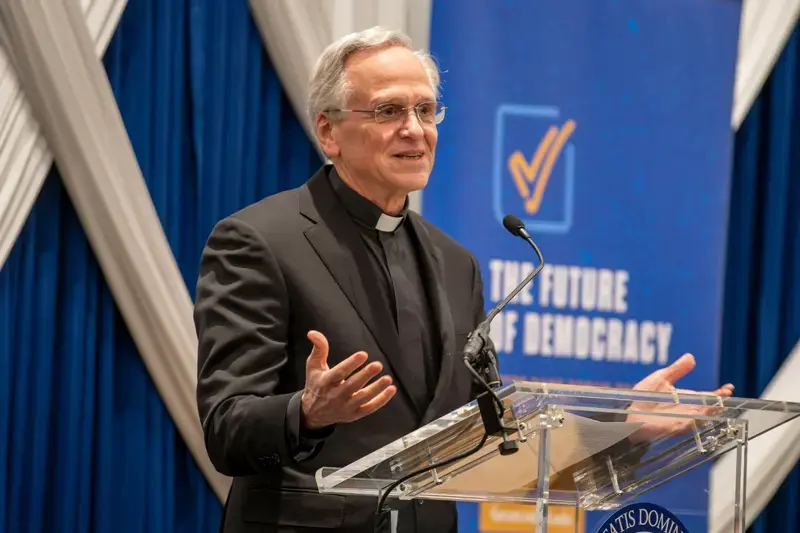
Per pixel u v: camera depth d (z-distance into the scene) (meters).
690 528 2.79
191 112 6.18
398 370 3.43
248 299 3.34
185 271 6.18
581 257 6.25
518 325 6.18
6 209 5.64
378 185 3.61
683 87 6.39
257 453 2.97
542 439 2.62
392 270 3.62
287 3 6.27
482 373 2.87
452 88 6.12
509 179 6.17
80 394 5.88
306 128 6.46
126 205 5.87
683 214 6.38
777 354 7.30
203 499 6.17
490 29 6.17
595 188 6.29
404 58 3.62
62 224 5.93
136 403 6.04
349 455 3.31
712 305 6.39
